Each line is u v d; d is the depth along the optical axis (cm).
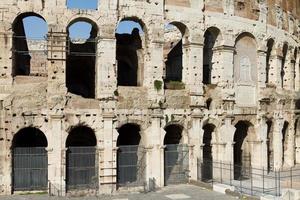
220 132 5791
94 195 4850
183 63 5656
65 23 4938
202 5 5650
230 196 4709
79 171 4962
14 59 4978
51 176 4834
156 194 4881
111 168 5019
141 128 5262
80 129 5753
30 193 4831
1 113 4797
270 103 6438
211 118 5716
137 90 5234
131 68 6425
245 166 6184
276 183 5084
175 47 7194
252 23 6200
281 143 6675
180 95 5488
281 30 6819
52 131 4856
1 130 4797
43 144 5741
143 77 5403
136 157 5238
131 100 5181
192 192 4944
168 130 5894
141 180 5228
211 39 6181
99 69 5059
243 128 6419
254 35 6212
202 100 5606
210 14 5734
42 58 7100
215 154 5809
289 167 6881
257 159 6212
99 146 5016
